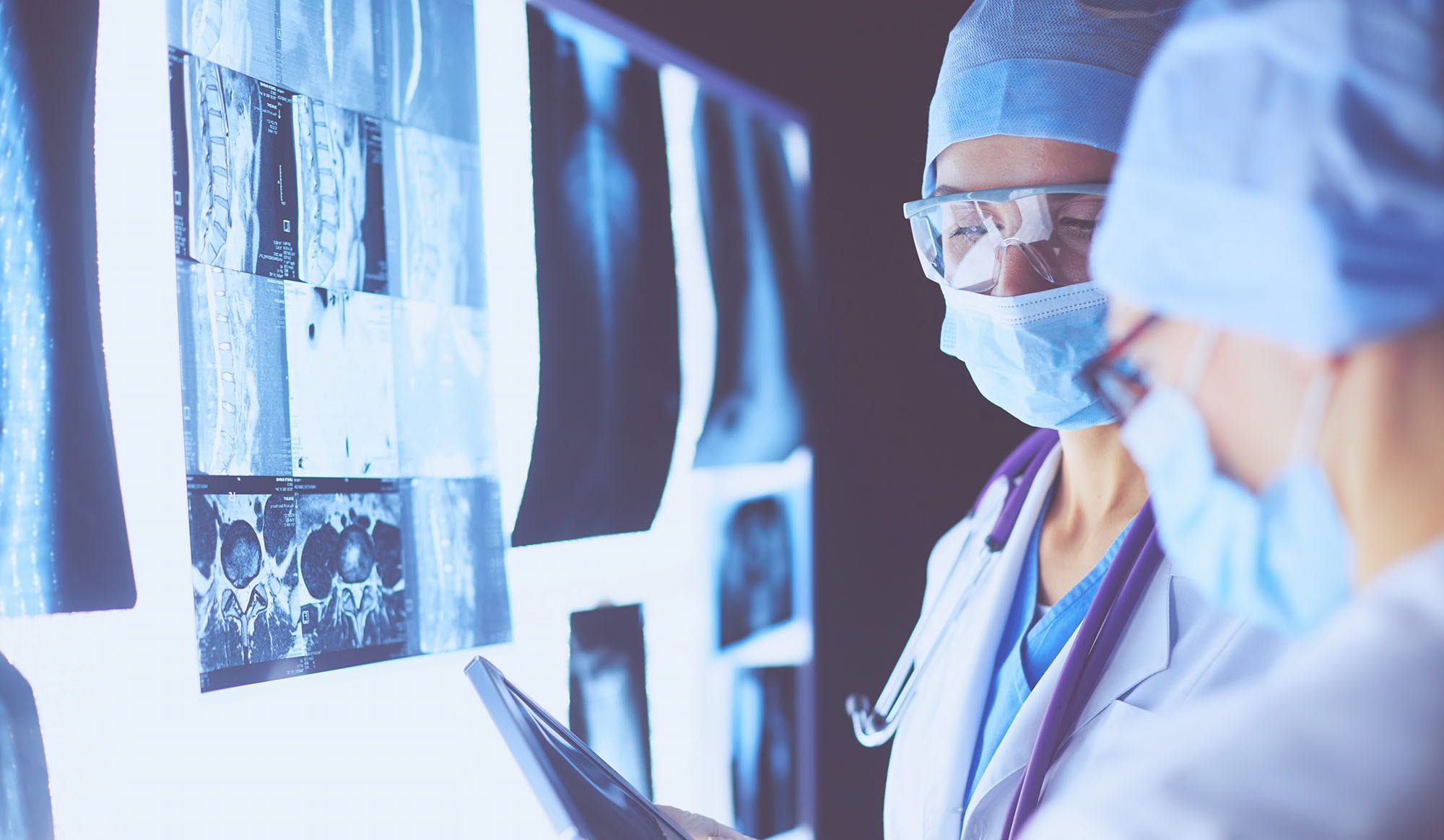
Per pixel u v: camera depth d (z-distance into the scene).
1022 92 1.04
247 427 1.06
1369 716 0.35
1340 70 0.38
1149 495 1.05
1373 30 0.37
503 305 1.43
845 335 2.17
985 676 1.09
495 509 1.38
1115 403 0.52
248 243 1.07
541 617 1.45
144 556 0.97
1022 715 0.98
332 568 1.15
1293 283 0.38
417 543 1.27
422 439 1.28
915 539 2.32
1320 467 0.40
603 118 1.61
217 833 1.01
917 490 2.32
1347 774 0.34
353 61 1.22
